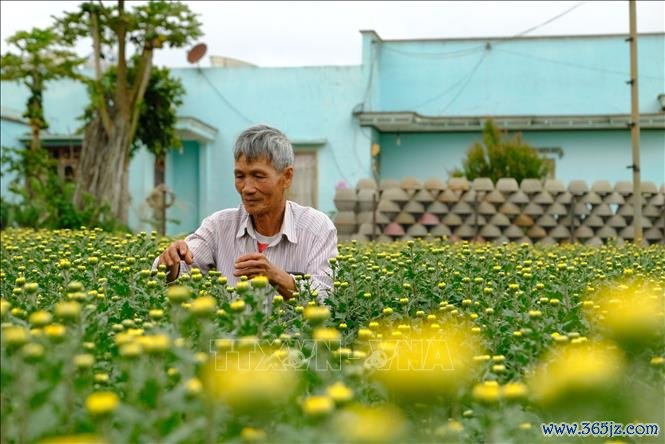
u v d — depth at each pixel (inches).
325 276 151.1
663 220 486.6
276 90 755.4
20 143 775.7
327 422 61.0
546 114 751.7
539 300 121.7
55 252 181.8
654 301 112.7
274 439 66.5
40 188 540.4
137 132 669.3
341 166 745.6
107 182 593.9
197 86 762.8
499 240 470.6
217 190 764.6
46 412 64.1
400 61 763.4
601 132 741.9
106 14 591.5
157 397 68.4
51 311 114.0
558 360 86.3
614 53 746.2
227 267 167.3
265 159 157.5
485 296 136.1
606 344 92.7
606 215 478.9
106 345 90.1
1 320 86.4
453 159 759.1
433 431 72.0
